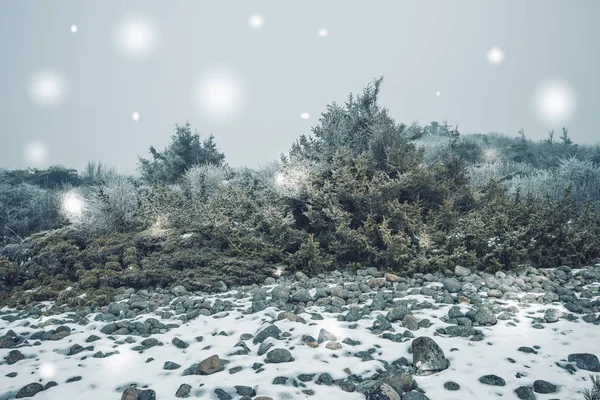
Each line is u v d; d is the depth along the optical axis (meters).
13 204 10.68
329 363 3.19
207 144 15.75
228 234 6.75
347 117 7.98
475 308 4.31
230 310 4.73
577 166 13.48
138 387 2.99
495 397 2.70
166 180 14.01
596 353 3.23
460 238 5.96
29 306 5.40
